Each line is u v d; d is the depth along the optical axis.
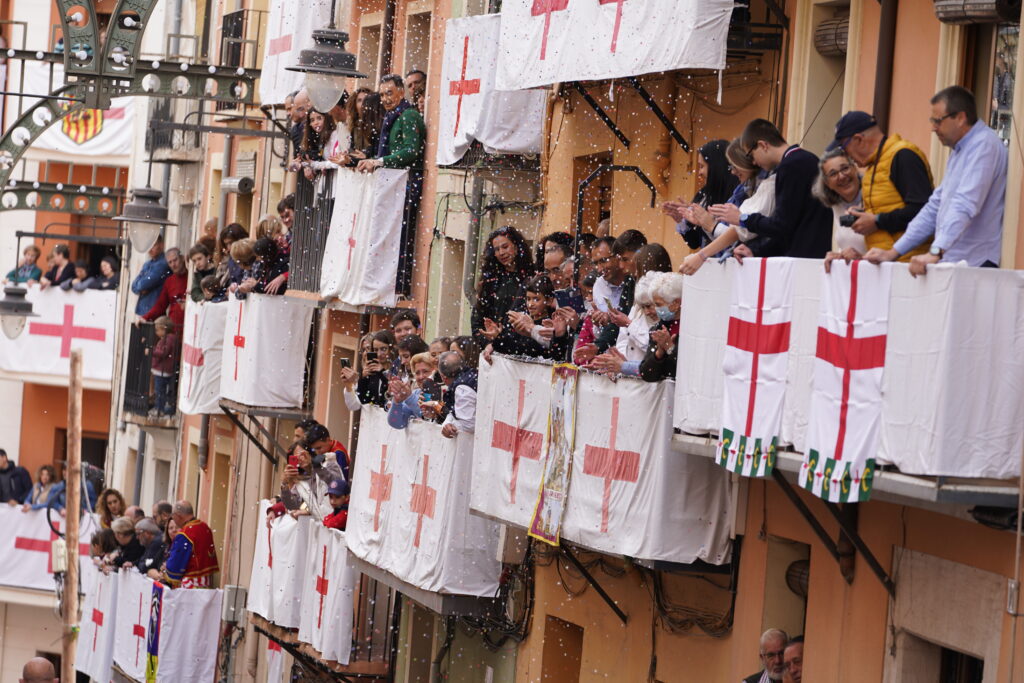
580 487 45.25
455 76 59.97
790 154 36.84
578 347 45.84
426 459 55.09
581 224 52.03
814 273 35.19
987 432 31.62
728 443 37.97
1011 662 32.56
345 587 62.53
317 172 71.56
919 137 38.19
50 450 129.75
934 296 31.78
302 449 67.44
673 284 41.06
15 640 122.56
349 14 75.56
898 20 39.09
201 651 80.38
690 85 47.59
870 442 33.22
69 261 124.50
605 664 49.84
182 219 109.56
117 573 86.25
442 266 64.06
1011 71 35.62
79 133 128.62
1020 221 34.00
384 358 60.25
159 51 117.25
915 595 37.41
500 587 54.56
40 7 129.25
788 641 41.41
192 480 99.69
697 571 43.41
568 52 49.06
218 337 83.69
